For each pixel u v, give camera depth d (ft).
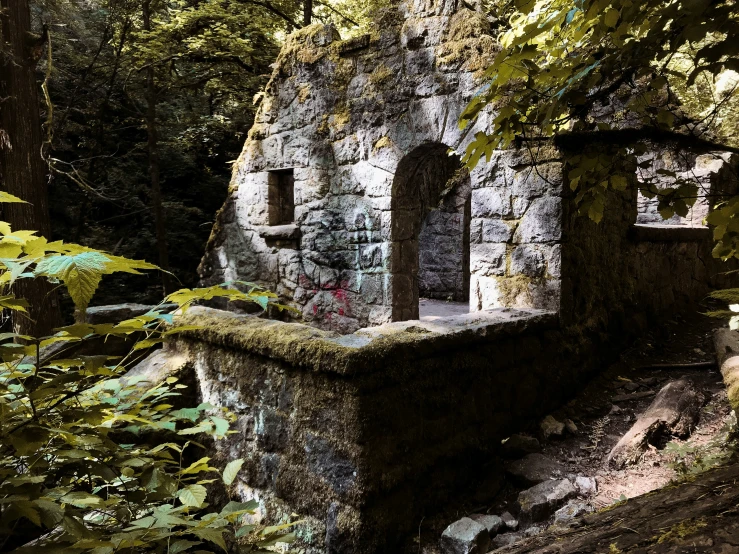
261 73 35.01
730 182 18.62
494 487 10.13
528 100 5.83
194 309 11.94
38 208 18.95
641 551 3.60
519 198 13.48
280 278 20.13
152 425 5.45
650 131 5.67
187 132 39.19
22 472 4.87
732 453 8.89
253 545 5.67
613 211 14.83
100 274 3.73
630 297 15.55
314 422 9.00
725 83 21.27
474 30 14.40
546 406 12.33
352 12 36.86
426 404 9.46
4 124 18.35
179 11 30.27
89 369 4.40
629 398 12.73
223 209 22.00
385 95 16.48
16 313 17.33
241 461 6.26
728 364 10.59
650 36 4.76
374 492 8.36
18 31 18.34
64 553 3.85
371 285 17.30
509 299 13.74
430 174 27.61
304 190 19.06
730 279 21.31
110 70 36.73
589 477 9.80
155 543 5.11
